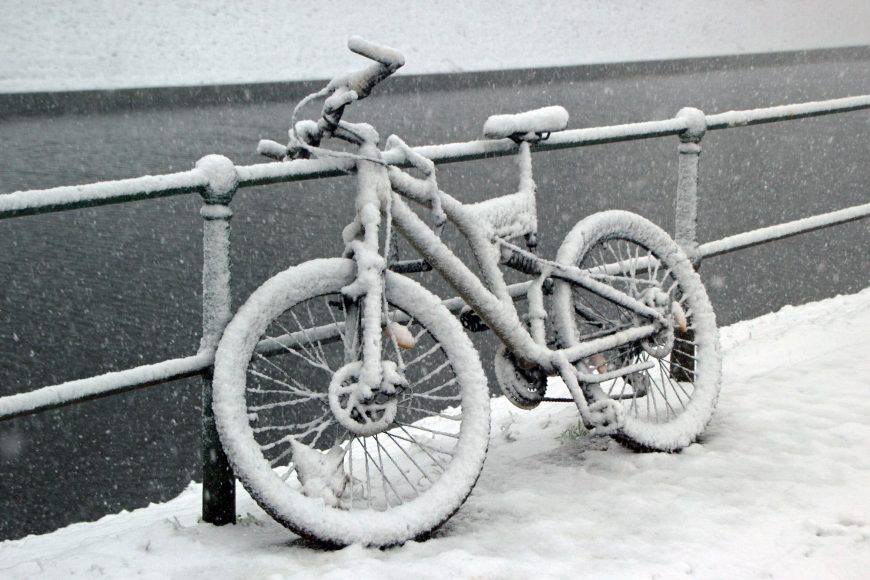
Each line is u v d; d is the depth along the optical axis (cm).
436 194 336
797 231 534
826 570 278
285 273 316
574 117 2638
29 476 662
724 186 1742
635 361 395
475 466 321
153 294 1073
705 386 400
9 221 1459
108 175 1706
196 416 769
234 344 306
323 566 283
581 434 417
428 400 756
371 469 415
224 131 2359
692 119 455
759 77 4384
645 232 411
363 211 319
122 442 718
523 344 356
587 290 379
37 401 287
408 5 5512
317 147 333
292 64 4903
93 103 3297
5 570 292
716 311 1015
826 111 537
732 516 319
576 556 293
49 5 4472
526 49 5741
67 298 1060
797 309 685
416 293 329
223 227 316
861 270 1166
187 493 500
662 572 276
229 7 4906
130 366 859
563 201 1570
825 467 358
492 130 365
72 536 396
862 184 1755
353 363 311
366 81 319
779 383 452
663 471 361
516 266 370
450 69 5241
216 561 291
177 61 4609
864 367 468
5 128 2459
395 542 304
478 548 300
